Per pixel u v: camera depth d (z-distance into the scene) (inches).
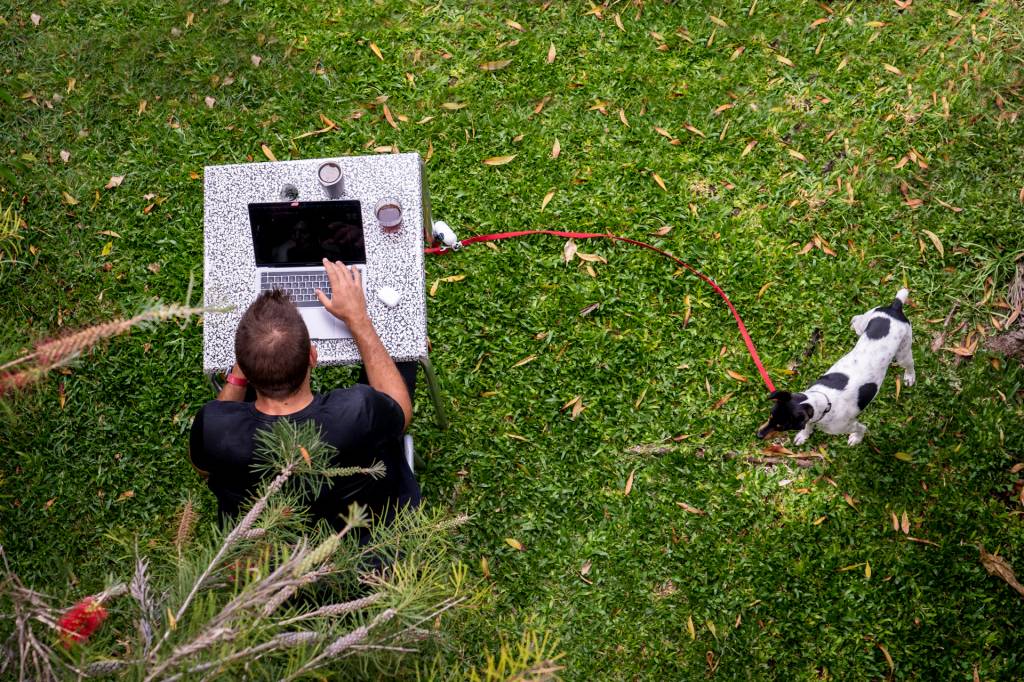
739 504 142.9
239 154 174.4
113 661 57.4
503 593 138.2
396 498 102.8
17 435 149.0
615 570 139.6
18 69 183.9
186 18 186.7
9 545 142.6
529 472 147.2
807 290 158.1
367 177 120.6
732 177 168.4
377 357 107.9
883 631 133.3
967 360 151.2
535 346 156.0
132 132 177.3
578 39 182.5
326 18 186.5
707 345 154.8
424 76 180.4
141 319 55.6
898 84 175.2
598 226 164.9
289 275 116.2
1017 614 133.2
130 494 146.6
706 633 135.2
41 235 166.9
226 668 56.4
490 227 165.5
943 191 164.4
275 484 68.4
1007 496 141.9
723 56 180.1
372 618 64.5
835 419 132.8
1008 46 176.7
